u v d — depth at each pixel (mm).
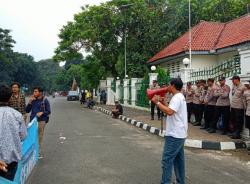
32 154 8641
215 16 36031
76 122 20094
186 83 18609
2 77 73750
